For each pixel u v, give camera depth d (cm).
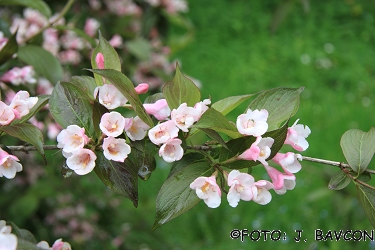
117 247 167
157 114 60
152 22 155
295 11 357
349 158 64
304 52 325
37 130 59
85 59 136
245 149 58
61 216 169
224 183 59
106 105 59
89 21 136
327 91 290
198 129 61
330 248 158
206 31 346
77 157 57
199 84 171
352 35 346
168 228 188
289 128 60
